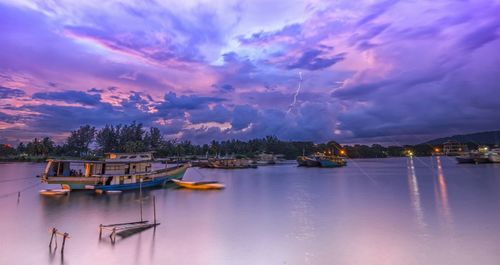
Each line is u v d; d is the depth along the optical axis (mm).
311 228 27438
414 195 48781
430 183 67812
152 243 23000
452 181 71312
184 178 89312
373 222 29562
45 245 22531
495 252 20766
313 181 76500
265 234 25484
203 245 22609
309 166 154000
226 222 29844
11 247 22094
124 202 42438
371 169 136500
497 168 115188
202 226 28234
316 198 46219
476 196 46500
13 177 88250
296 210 36062
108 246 22297
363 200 43969
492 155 146875
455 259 19641
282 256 20375
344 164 161125
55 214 34062
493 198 44219
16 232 26203
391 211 35031
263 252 21109
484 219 30391
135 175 56219
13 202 42812
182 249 21703
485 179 74125
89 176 53219
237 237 24625
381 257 20078
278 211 35406
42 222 30078
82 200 44469
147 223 28781
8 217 32500
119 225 27188
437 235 24875
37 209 37250
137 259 19828
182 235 25141
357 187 61938
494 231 25906
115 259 19828
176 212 34969
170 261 19516
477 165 141000
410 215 32656
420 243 22828
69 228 27594
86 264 19031
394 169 134625
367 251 21203
